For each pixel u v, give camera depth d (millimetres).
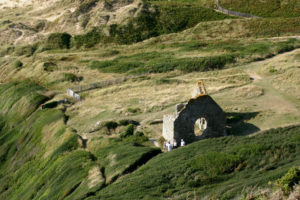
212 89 61562
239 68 74875
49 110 67938
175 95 61938
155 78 75438
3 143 70875
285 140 35469
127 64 87688
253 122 46406
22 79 95312
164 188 30953
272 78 64125
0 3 192750
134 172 36750
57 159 49031
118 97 66312
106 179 37875
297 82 59062
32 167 55188
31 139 63562
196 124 49719
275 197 20766
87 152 46562
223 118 43531
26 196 47375
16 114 77062
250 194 23250
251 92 57469
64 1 161250
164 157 37844
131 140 47219
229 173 31594
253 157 32969
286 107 49969
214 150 36406
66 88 79500
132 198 29750
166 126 44812
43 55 112125
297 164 29391
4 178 58875
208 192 28328
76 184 39562
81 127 56438
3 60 120312
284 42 88250
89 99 69125
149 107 57844
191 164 33812
